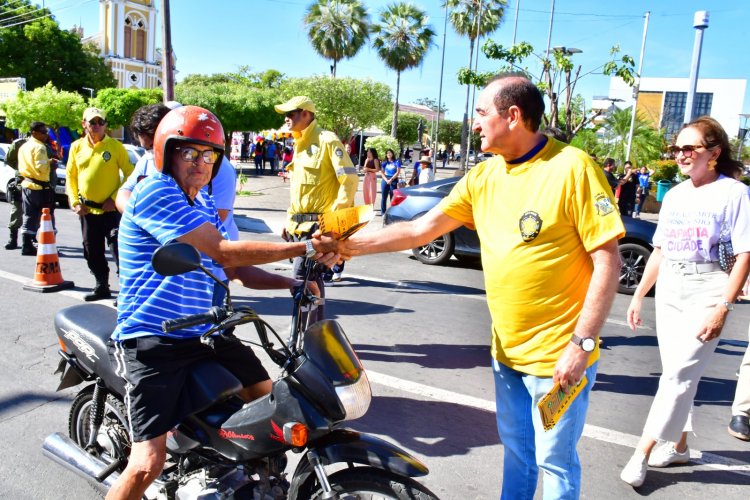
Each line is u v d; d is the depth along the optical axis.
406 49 42.66
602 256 2.20
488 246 2.46
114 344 2.51
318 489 2.28
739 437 4.14
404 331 6.00
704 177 3.35
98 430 2.93
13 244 8.98
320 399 2.16
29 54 41.94
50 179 8.62
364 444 2.19
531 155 2.34
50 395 4.19
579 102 24.61
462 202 2.65
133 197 2.36
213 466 2.55
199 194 2.68
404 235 2.71
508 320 2.42
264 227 13.12
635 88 22.58
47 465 3.37
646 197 22.98
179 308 2.42
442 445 3.77
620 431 4.12
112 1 51.88
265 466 2.43
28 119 22.14
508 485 2.66
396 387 4.61
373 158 13.80
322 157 4.88
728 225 3.22
